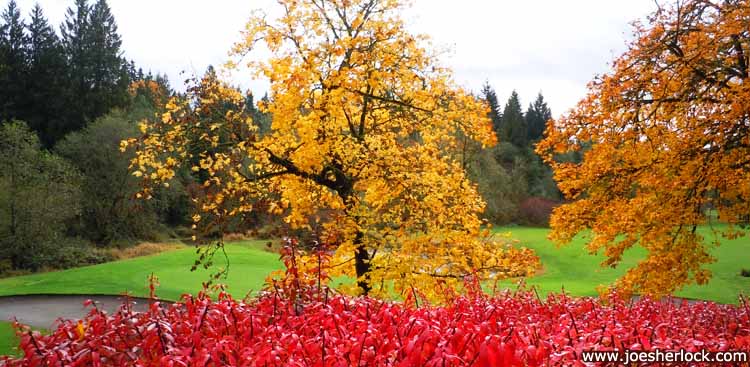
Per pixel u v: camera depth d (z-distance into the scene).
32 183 35.03
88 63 53.47
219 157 10.45
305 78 8.96
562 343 4.25
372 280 9.88
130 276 25.72
